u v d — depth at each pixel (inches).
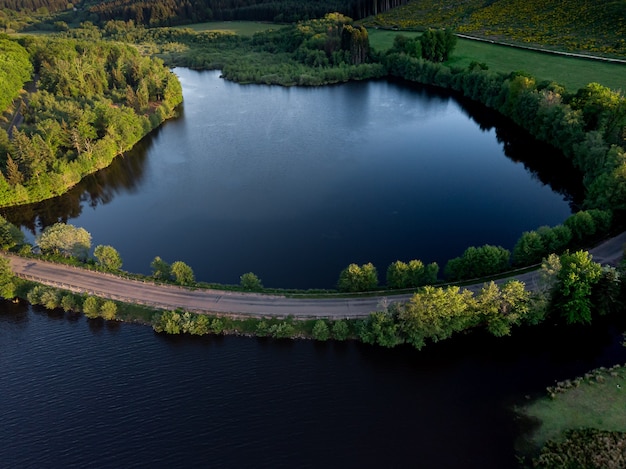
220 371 3474.4
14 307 4224.9
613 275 3494.1
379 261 4566.9
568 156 6023.6
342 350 3548.2
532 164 6279.5
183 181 6314.0
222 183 6195.9
